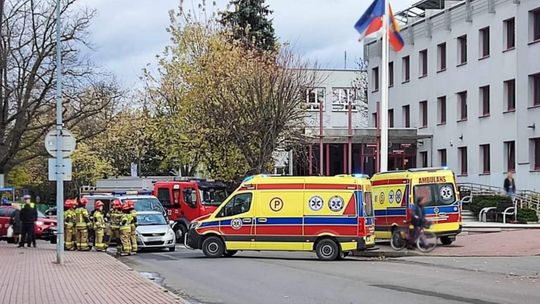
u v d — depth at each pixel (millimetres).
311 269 19656
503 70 42500
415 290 14828
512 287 15312
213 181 35312
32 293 14227
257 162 37375
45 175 68500
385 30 27234
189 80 40562
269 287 15516
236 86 37906
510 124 41875
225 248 23859
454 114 47531
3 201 41594
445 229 25172
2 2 36875
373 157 49500
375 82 58656
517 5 40719
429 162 50375
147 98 47562
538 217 34531
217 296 14227
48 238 36312
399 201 25812
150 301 13039
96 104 44156
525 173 39750
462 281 16453
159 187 33969
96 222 27109
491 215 35781
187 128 40156
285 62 38938
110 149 59188
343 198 23016
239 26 47031
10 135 40656
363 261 22547
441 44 49281
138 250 28219
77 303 12820
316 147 50594
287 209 23328
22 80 40594
